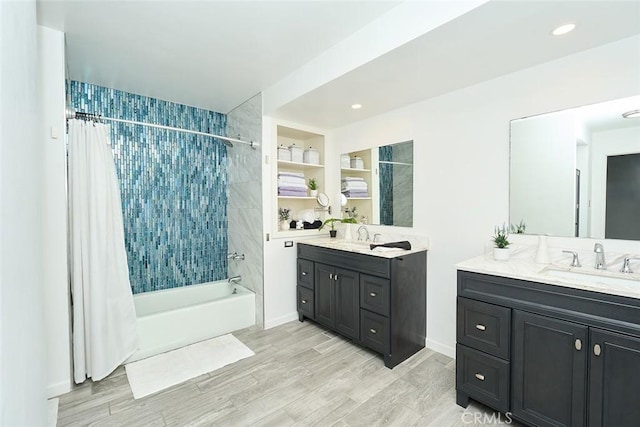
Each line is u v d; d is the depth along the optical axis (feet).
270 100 9.08
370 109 8.99
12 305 1.77
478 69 6.36
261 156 9.60
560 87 5.91
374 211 9.75
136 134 9.59
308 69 7.53
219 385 6.60
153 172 9.94
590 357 4.26
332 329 9.01
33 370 2.51
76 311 6.61
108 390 6.43
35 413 2.55
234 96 9.84
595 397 4.22
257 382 6.70
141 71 7.96
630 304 3.94
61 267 6.29
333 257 8.90
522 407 4.96
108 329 7.04
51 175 6.17
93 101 8.82
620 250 5.34
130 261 9.55
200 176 10.97
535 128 6.27
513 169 6.59
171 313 8.31
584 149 5.68
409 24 5.22
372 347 7.72
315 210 11.59
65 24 5.90
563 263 5.82
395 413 5.66
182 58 7.28
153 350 7.98
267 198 9.71
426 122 8.21
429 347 8.27
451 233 7.75
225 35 6.33
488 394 5.39
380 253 7.48
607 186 5.46
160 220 10.11
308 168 11.83
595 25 4.75
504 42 5.26
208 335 8.99
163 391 6.40
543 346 4.71
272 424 5.39
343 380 6.75
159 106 10.06
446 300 7.89
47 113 6.13
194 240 10.86
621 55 5.23
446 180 7.81
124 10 5.47
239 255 10.85
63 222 6.31
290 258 10.41
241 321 9.73
